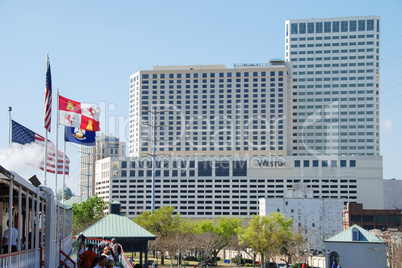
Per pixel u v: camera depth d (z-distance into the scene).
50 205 32.44
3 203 30.25
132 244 62.09
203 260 143.00
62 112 50.00
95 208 170.62
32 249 28.14
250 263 159.25
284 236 143.50
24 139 43.75
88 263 28.42
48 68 38.72
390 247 125.50
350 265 126.88
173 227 142.88
